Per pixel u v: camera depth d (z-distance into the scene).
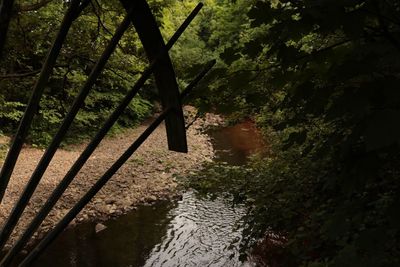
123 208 8.09
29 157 11.79
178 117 1.32
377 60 1.00
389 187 2.27
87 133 15.18
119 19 5.36
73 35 5.38
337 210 1.49
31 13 5.04
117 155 12.79
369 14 1.10
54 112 12.11
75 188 9.25
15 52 5.33
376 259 1.23
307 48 2.82
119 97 15.21
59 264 5.80
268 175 4.57
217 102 1.74
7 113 9.82
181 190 8.98
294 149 4.93
